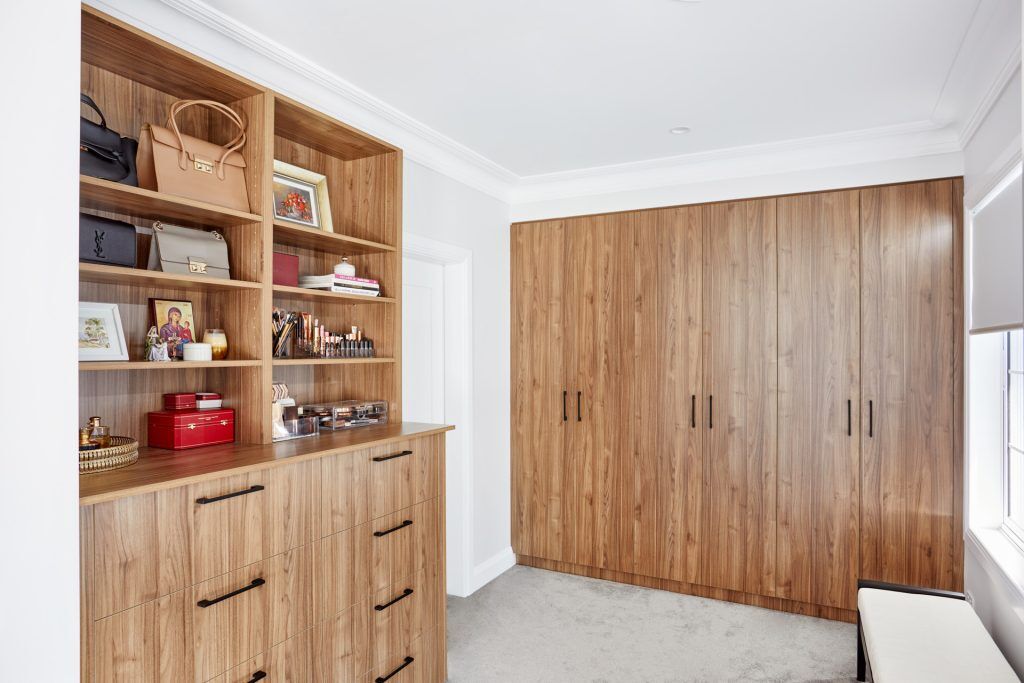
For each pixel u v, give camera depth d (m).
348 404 2.64
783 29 2.17
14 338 1.13
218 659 1.68
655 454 3.72
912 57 2.36
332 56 2.40
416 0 1.99
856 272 3.25
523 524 4.13
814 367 3.34
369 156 2.83
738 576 3.50
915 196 3.14
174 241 1.96
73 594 1.21
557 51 2.35
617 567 3.83
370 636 2.20
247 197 2.18
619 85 2.64
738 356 3.52
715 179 3.60
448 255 3.51
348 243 2.55
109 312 1.94
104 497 1.40
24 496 1.14
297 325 2.45
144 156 1.94
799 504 3.36
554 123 3.09
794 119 3.02
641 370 3.77
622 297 3.84
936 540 3.07
